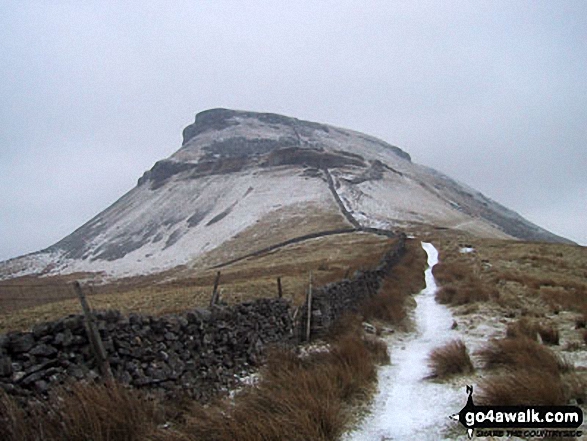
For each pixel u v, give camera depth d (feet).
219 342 29.86
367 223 403.75
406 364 35.12
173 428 19.93
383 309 55.11
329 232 338.13
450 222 493.77
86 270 512.63
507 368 28.55
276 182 634.02
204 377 27.04
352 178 620.08
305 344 40.93
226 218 534.78
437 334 46.73
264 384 25.70
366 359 31.48
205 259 375.66
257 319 35.14
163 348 24.66
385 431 21.63
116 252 582.35
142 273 392.47
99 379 20.15
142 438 17.78
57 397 17.89
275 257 252.42
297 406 21.12
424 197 636.89
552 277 92.48
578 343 36.47
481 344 38.65
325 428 20.22
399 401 26.16
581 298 60.70
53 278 425.69
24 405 17.28
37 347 18.81
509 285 75.25
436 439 20.18
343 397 25.03
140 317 23.88
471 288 69.10
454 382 28.27
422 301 70.95
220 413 20.77
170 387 24.00
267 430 18.51
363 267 78.84
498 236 501.15
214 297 36.24
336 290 49.24
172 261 421.18
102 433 17.31
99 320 21.48
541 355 29.09
